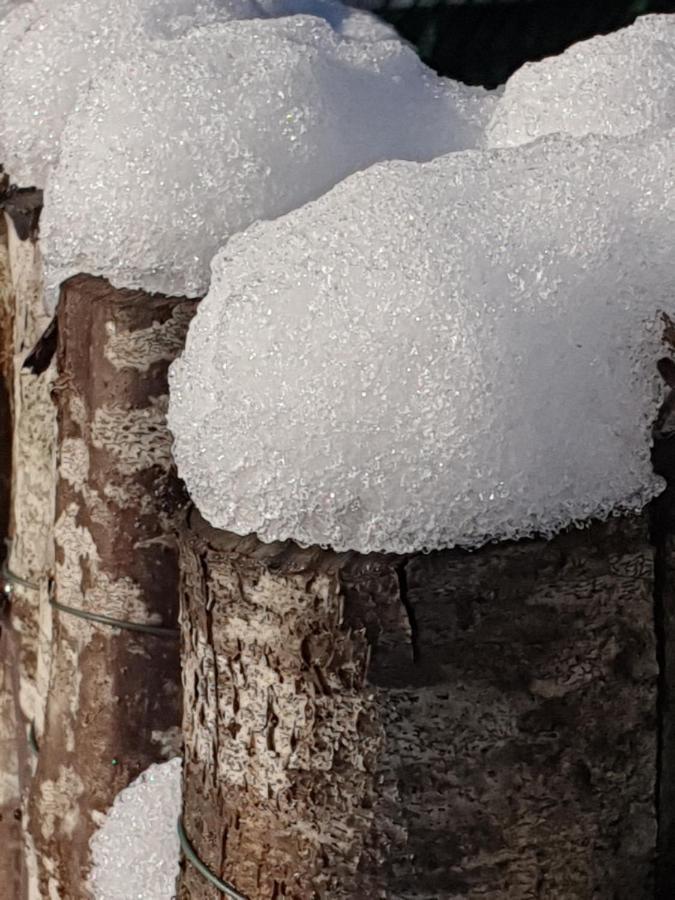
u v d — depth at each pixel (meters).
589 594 0.24
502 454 0.23
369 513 0.24
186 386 0.26
